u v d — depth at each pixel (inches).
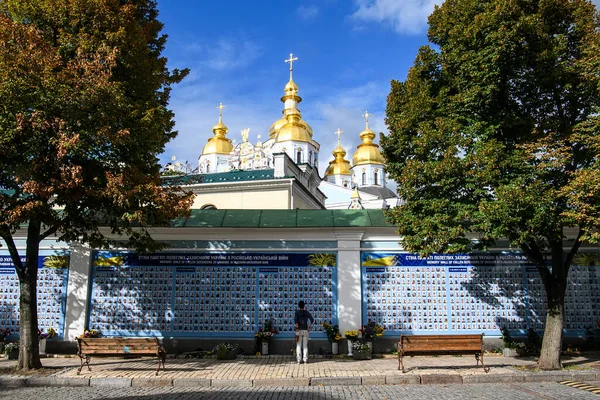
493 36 478.9
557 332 500.4
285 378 445.1
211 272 626.8
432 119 536.1
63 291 625.9
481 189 487.8
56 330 615.2
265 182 1011.9
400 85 578.9
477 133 509.4
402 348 480.1
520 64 491.5
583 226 468.4
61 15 479.5
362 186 2711.6
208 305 620.4
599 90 480.4
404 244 532.4
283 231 627.8
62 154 424.2
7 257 638.5
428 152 517.3
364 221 642.2
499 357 580.7
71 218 498.0
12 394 402.0
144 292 625.0
